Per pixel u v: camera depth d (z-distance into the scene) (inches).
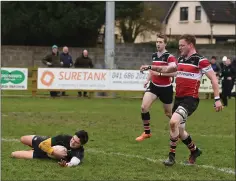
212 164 818.8
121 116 1514.5
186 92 753.6
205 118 1545.3
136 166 776.3
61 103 1888.5
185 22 6186.0
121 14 4175.7
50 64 2164.1
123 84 2204.7
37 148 791.7
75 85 2165.4
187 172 748.0
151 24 4990.2
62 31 3759.8
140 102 2049.7
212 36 5767.7
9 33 3836.1
